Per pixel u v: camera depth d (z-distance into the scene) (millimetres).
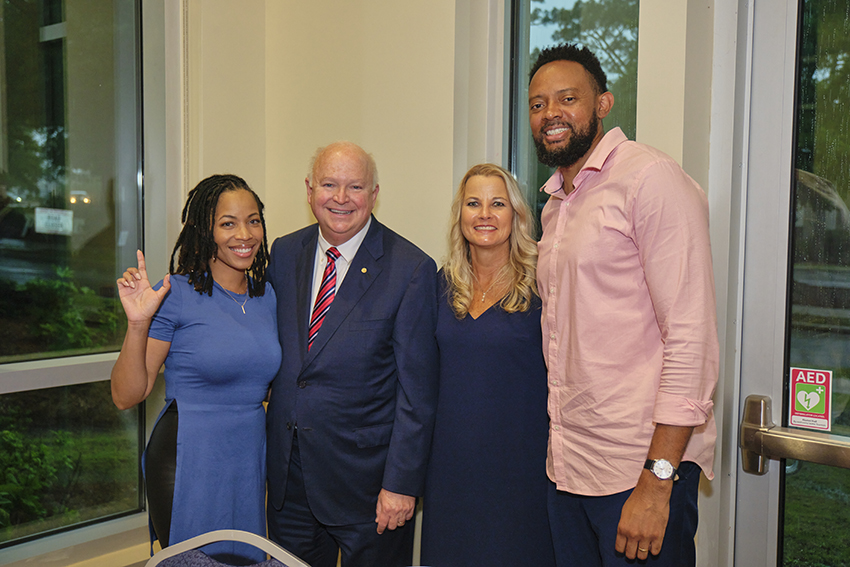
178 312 1648
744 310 1715
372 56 2336
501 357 1620
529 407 1618
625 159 1383
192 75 2443
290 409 1736
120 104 2330
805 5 1617
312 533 1849
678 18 1691
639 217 1310
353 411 1720
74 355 2229
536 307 1635
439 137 2166
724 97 1652
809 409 1642
